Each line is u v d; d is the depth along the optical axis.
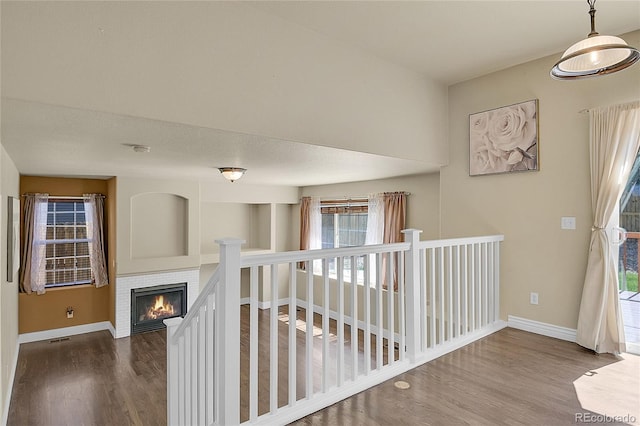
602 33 3.06
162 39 2.16
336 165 4.20
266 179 5.95
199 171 4.69
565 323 3.50
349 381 2.62
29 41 1.78
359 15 2.70
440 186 4.46
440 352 3.18
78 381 3.81
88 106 1.92
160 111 2.15
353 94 3.19
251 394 2.11
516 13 2.72
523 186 3.77
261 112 2.57
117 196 5.25
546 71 3.57
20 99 1.76
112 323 5.43
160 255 5.78
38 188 5.14
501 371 2.86
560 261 3.53
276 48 2.67
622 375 2.77
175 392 2.43
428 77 4.02
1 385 2.81
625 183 3.12
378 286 2.87
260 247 7.53
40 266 5.12
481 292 3.86
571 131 3.44
